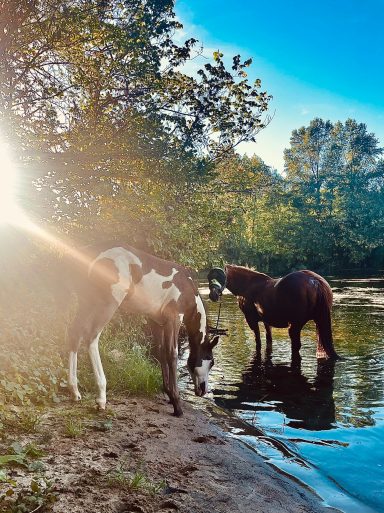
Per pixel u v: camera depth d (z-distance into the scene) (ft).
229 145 40.22
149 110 33.91
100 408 16.94
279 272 222.69
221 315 55.52
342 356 31.81
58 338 22.35
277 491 12.67
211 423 18.56
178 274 19.36
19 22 28.84
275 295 33.04
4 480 10.59
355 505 12.41
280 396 23.09
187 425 17.47
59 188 27.68
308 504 12.19
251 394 23.56
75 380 17.67
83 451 13.21
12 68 29.96
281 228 217.15
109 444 14.06
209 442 15.88
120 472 11.75
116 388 20.39
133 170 31.53
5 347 19.52
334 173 295.69
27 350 19.98
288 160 315.58
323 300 31.55
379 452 16.03
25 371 18.21
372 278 140.46
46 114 31.48
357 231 224.12
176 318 19.07
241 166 46.03
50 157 27.89
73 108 33.63
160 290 18.69
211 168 34.83
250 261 216.13
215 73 37.09
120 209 29.96
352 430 18.11
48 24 30.17
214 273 31.60
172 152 32.78
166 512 10.37
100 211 30.07
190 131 36.22
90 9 30.17
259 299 34.63
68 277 17.78
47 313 23.39
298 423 19.06
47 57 33.63
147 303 18.58
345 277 149.18
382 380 25.43
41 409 16.37
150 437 15.19
